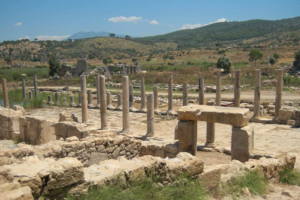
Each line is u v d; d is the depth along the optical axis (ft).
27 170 19.95
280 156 40.06
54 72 256.52
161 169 24.13
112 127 84.64
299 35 581.53
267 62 304.30
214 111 42.50
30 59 509.76
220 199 25.40
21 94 151.43
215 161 49.21
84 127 58.13
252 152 41.93
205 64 285.84
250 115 98.02
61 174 19.47
